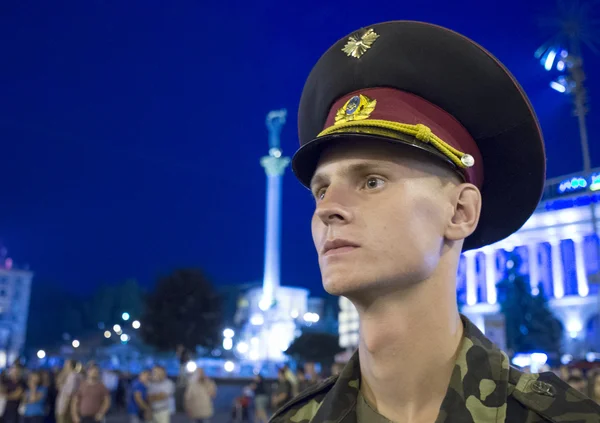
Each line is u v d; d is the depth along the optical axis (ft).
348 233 3.66
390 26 4.33
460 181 4.01
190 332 112.37
